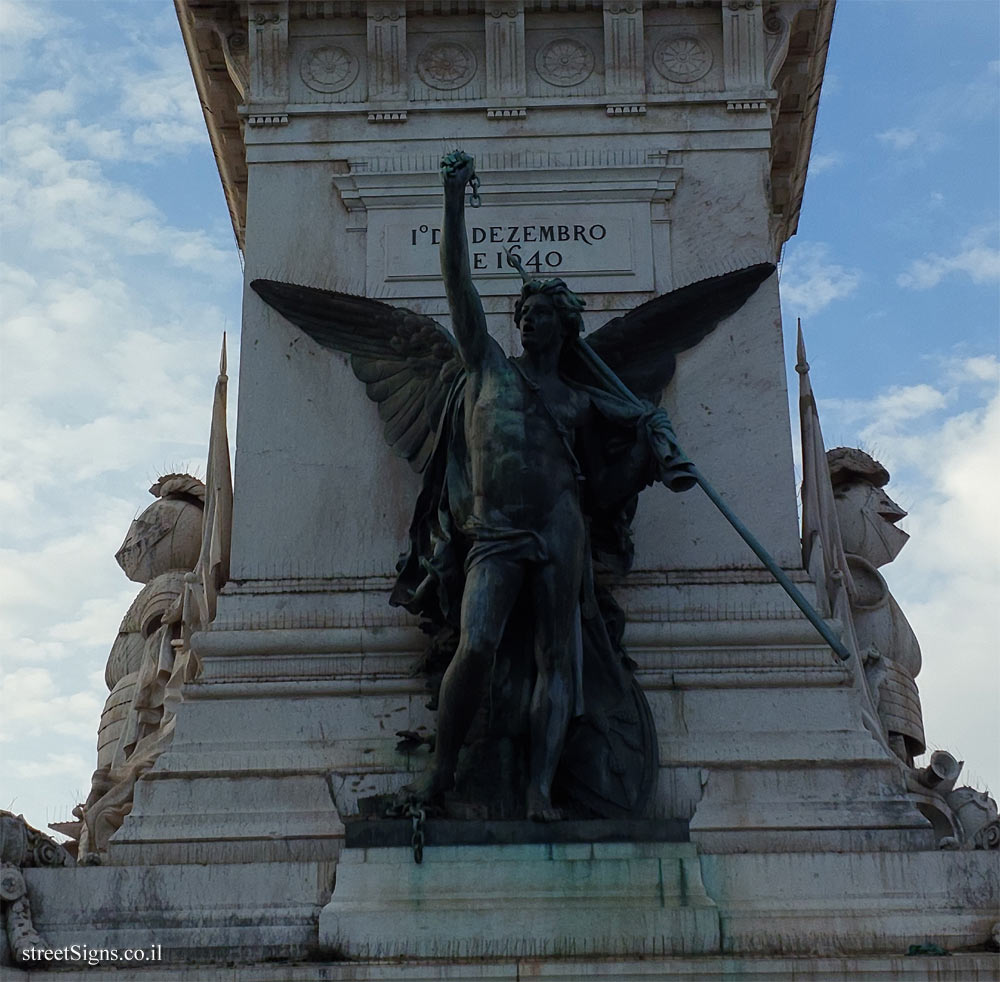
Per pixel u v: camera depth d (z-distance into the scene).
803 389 19.14
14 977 14.10
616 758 15.63
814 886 15.18
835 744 16.27
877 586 19.25
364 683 16.55
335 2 19.05
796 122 21.25
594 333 17.42
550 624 15.40
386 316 17.62
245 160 20.00
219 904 15.17
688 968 14.17
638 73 18.81
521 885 14.77
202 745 16.39
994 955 14.22
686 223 18.34
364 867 14.89
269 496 17.53
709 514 17.36
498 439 15.59
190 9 19.17
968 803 17.02
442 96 18.81
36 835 15.55
